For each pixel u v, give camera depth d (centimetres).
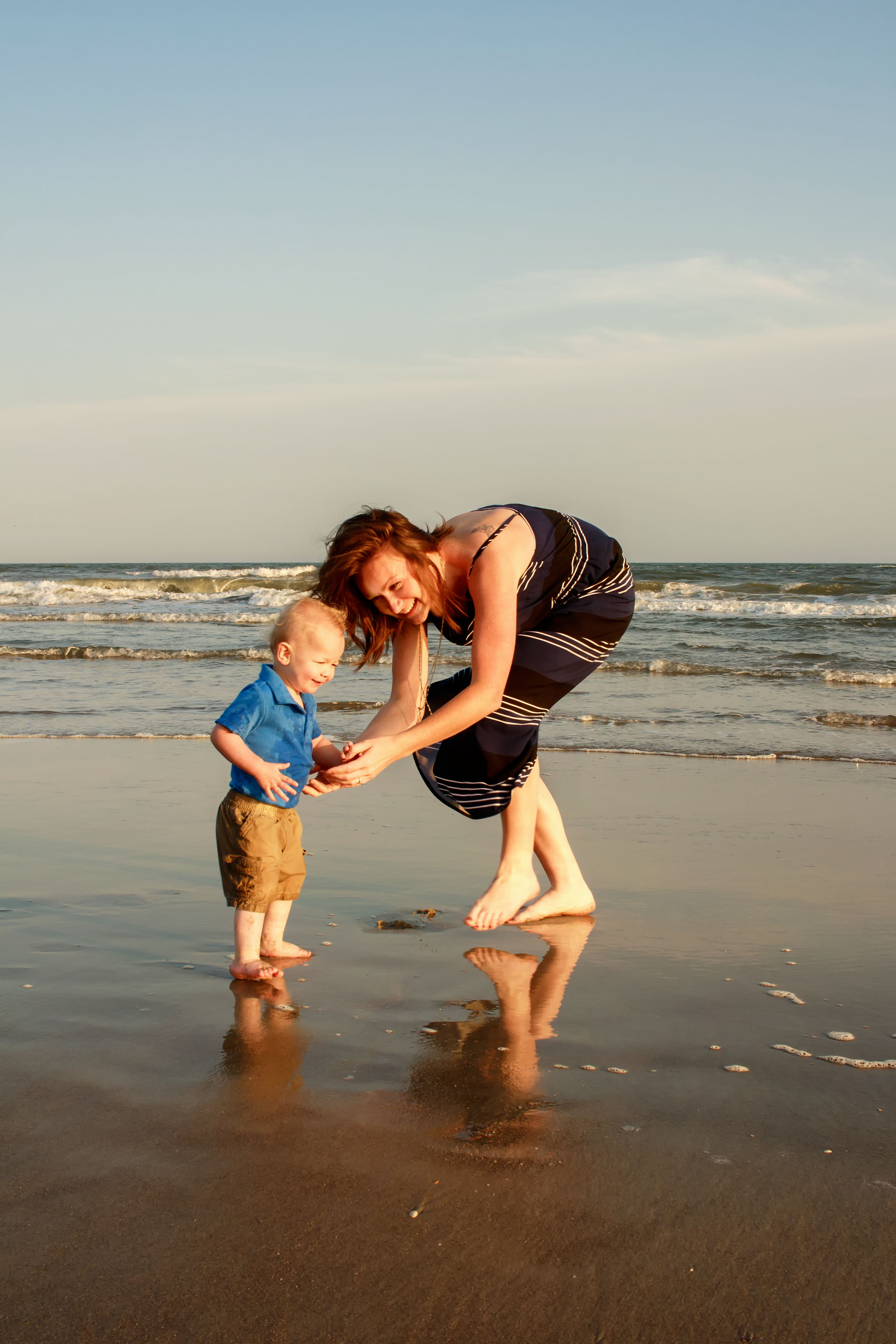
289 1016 248
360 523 255
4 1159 175
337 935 321
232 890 284
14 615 2270
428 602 261
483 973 285
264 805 286
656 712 899
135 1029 238
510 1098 202
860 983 277
